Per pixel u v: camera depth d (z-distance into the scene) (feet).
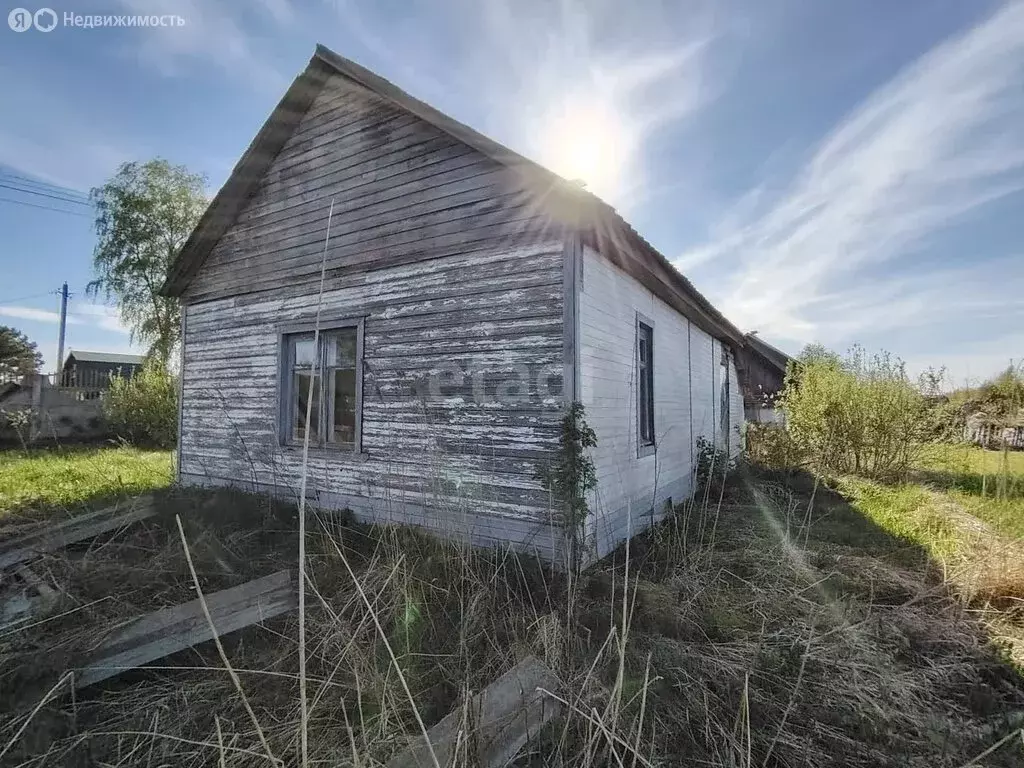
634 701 7.78
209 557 14.38
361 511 19.29
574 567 13.62
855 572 13.58
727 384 37.19
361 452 19.42
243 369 23.91
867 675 8.81
